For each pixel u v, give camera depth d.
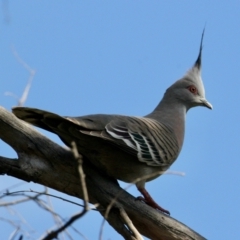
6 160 11.16
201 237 11.82
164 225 11.68
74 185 11.53
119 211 11.40
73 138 11.48
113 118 12.24
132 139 12.15
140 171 12.51
